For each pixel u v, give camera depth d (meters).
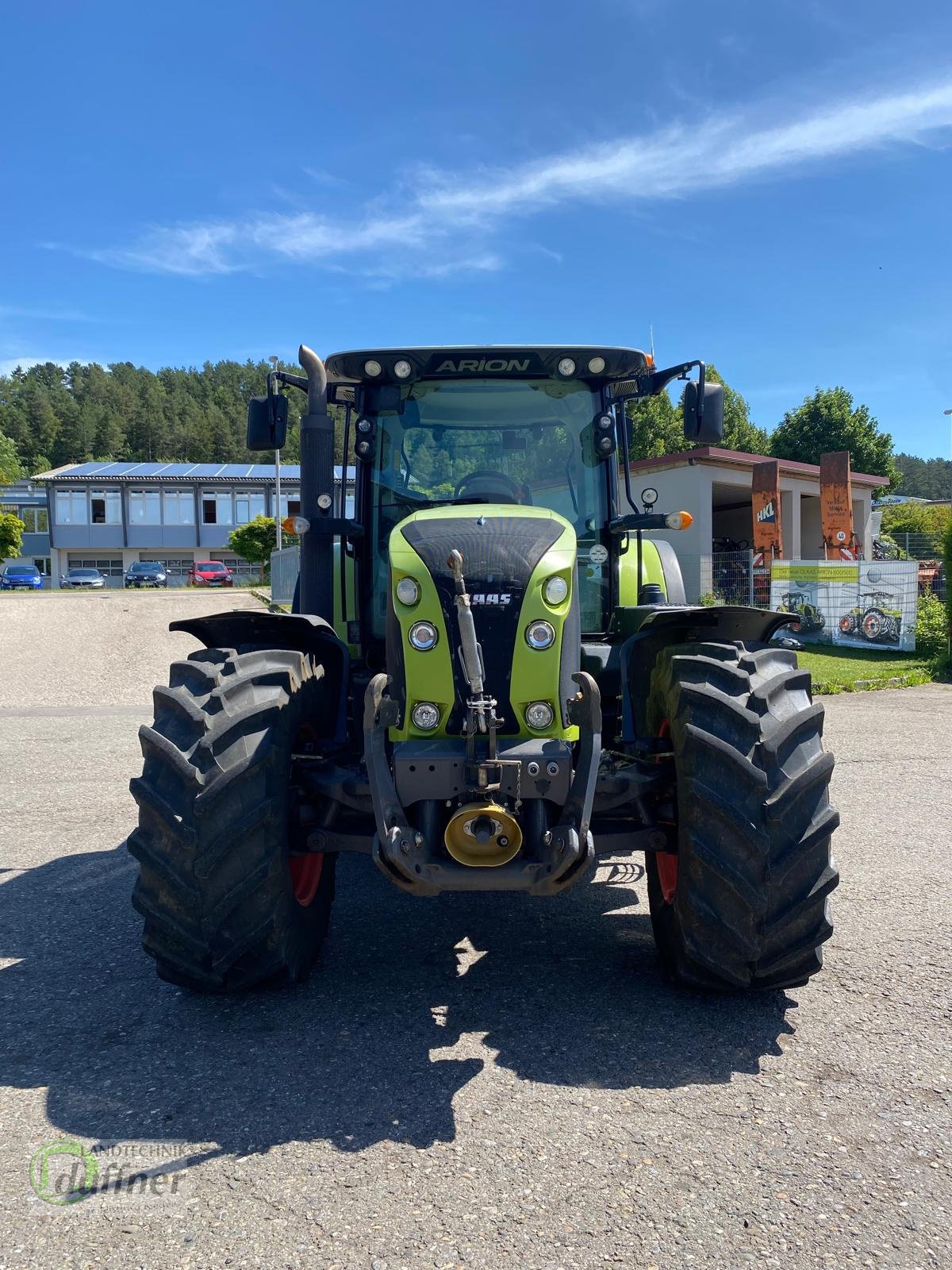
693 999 3.40
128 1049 3.05
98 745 9.01
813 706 3.25
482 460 4.45
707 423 4.34
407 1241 2.15
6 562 59.81
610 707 4.38
